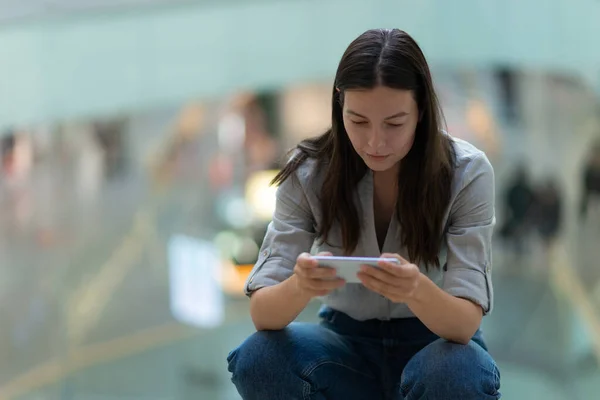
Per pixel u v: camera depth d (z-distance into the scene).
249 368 1.92
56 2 7.66
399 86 1.78
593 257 9.86
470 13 7.79
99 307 9.69
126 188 10.21
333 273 1.75
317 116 10.41
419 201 1.98
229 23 7.94
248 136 10.80
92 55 7.79
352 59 1.81
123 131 10.04
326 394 1.98
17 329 9.36
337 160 2.02
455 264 1.96
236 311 9.53
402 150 1.87
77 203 9.76
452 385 1.79
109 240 10.03
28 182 9.31
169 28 7.89
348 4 7.83
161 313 9.52
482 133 10.20
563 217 10.16
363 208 2.06
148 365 8.77
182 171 10.75
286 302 1.87
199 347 8.95
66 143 9.38
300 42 7.92
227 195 10.71
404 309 2.11
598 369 7.95
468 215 2.00
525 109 10.10
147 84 7.94
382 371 2.13
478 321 1.88
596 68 7.93
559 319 8.73
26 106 7.72
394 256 1.74
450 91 9.98
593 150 10.04
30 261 9.66
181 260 10.27
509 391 7.49
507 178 10.44
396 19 7.80
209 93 8.05
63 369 8.84
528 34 7.85
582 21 7.77
